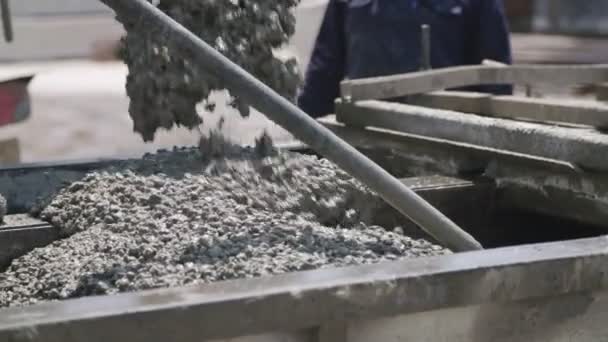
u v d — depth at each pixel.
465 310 1.39
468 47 3.53
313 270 1.34
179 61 1.92
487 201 2.12
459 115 2.19
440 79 2.50
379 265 1.37
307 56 4.90
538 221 2.14
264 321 1.24
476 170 2.19
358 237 1.74
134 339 1.18
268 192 1.89
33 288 1.64
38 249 1.84
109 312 1.17
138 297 1.23
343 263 1.55
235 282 1.29
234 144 2.00
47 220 1.93
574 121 2.18
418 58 3.46
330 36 3.66
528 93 2.84
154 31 1.52
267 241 1.62
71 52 6.89
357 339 1.33
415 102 2.71
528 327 1.44
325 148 1.52
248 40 2.00
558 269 1.40
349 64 3.60
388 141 2.41
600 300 1.47
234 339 1.26
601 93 2.61
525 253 1.43
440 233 1.55
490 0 3.44
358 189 1.96
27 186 2.14
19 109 4.11
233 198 1.83
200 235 1.64
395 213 2.00
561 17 9.35
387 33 3.48
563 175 1.95
